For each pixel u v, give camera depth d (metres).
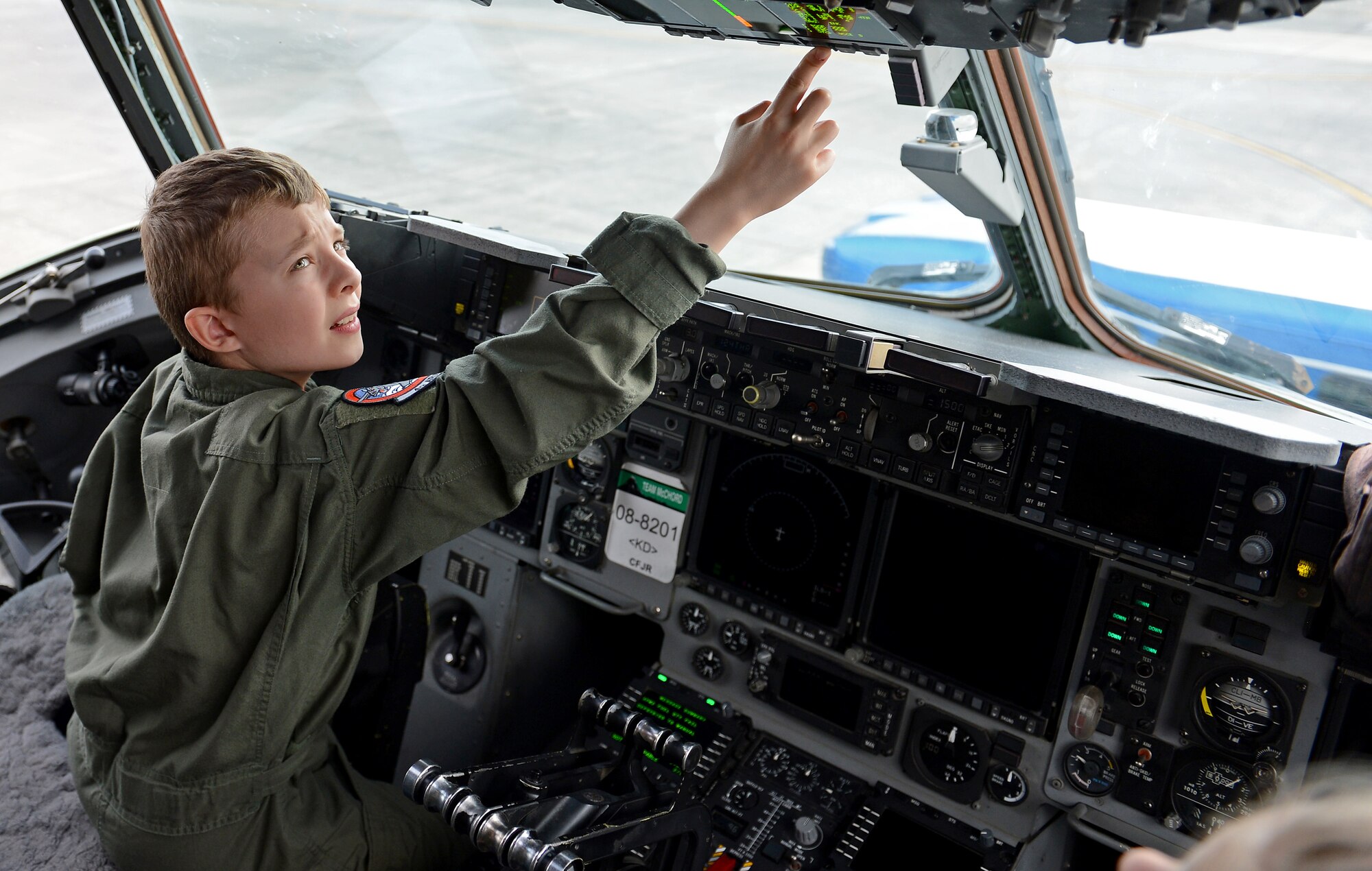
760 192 1.35
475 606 3.02
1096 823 2.17
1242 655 1.98
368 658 2.16
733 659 2.67
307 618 1.38
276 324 1.37
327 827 1.64
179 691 1.42
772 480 2.55
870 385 2.22
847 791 2.46
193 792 1.44
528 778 1.96
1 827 1.75
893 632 2.42
